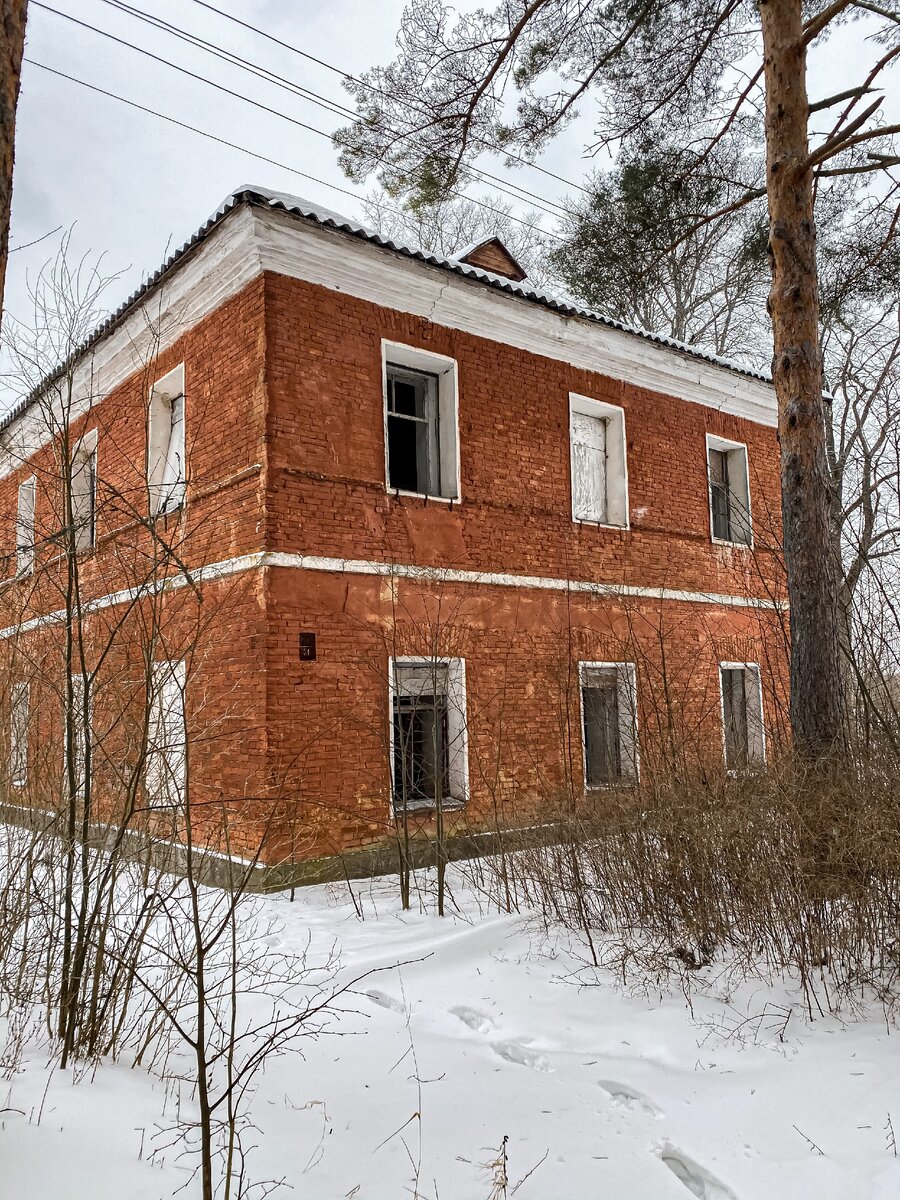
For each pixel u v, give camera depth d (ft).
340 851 25.62
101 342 34.06
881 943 14.69
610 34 29.94
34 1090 10.36
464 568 31.14
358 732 26.84
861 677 19.47
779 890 15.75
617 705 27.94
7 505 44.19
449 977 16.78
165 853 14.21
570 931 18.92
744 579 43.32
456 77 29.30
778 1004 14.48
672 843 17.10
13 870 13.91
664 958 16.33
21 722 17.95
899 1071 11.93
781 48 23.72
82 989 12.03
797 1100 11.39
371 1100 11.64
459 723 30.35
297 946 18.71
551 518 34.81
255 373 26.76
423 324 31.17
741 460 45.37
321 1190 9.21
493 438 33.04
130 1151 9.41
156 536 13.85
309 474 26.86
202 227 27.20
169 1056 12.67
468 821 29.17
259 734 24.88
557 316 34.99
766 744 25.13
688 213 33.19
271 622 25.30
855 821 15.28
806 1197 9.47
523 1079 12.40
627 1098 11.96
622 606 34.47
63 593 16.05
